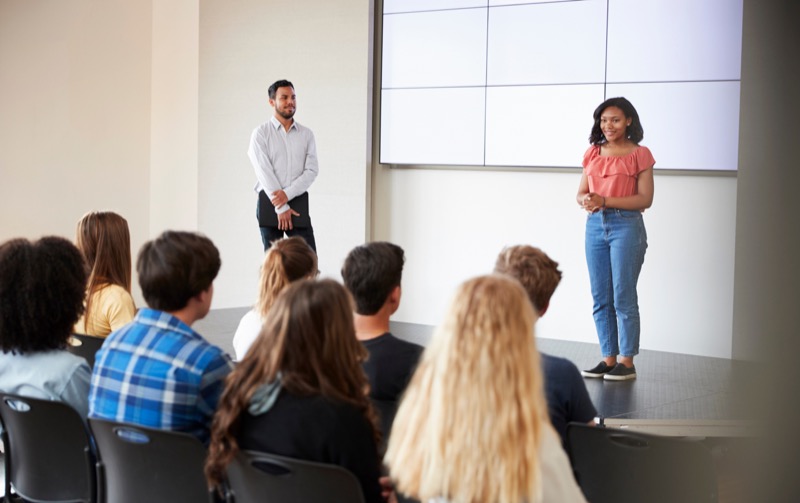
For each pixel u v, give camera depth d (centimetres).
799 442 280
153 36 902
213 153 853
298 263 349
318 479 225
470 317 186
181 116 888
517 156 709
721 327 639
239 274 845
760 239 395
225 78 843
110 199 880
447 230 752
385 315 312
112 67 873
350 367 233
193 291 271
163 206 905
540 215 709
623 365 539
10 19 801
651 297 662
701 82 632
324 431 228
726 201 635
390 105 767
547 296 307
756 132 399
